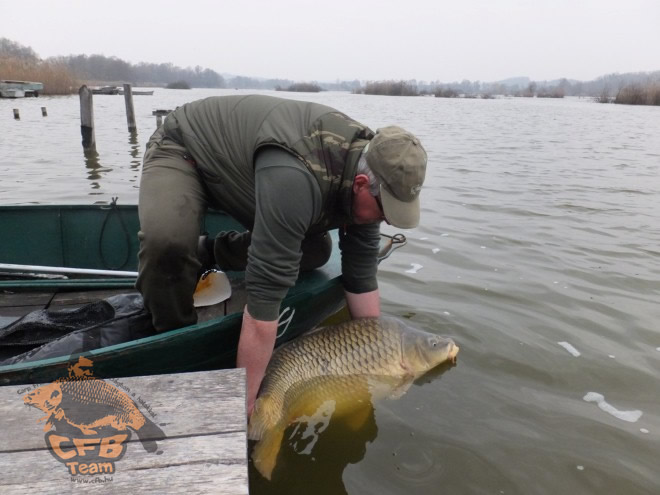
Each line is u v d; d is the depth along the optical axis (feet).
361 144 7.89
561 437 9.07
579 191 27.14
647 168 35.55
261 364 8.39
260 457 8.35
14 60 132.36
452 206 23.45
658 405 9.98
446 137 55.83
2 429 6.53
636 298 14.32
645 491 8.01
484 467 8.39
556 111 126.52
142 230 8.89
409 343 10.42
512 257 17.13
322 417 9.42
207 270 11.71
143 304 9.99
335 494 7.90
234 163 8.73
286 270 7.80
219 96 9.48
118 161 33.94
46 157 34.68
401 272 15.61
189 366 9.59
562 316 13.17
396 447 8.79
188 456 6.28
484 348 11.65
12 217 13.80
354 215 8.32
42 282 12.17
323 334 10.05
